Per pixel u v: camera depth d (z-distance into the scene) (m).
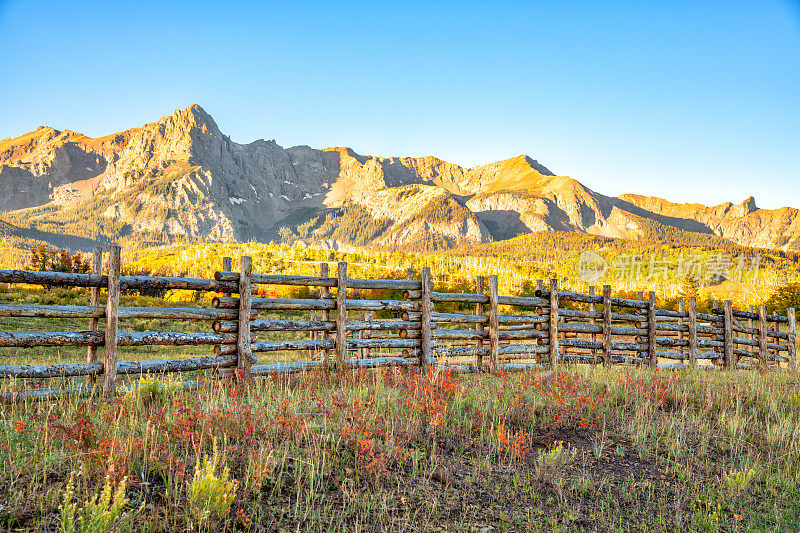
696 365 14.34
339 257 197.62
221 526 3.63
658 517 4.63
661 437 6.64
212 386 7.24
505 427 6.32
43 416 5.29
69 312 6.91
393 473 4.83
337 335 9.43
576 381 8.66
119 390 6.87
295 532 3.69
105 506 3.17
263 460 4.50
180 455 4.61
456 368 10.69
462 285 50.25
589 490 5.04
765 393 9.24
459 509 4.36
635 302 13.49
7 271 6.35
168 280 7.71
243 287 8.38
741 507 4.95
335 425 5.72
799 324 24.98
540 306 12.13
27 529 3.27
